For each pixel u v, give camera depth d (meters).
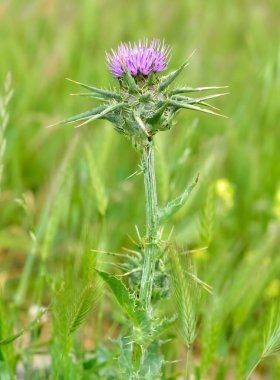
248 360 0.74
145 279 0.57
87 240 0.63
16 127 1.14
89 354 0.79
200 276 0.83
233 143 1.23
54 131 1.23
